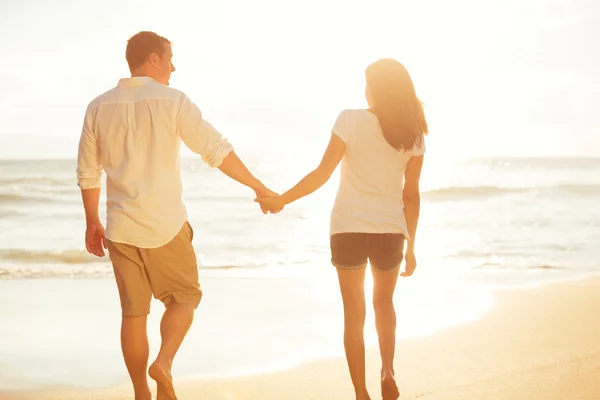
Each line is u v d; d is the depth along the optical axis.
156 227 2.97
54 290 7.52
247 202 23.33
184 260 3.07
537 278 8.12
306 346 5.05
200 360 4.68
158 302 6.71
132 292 3.02
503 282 7.79
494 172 54.06
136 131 2.95
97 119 2.99
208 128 3.01
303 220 18.12
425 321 5.71
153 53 3.09
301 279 8.20
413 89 3.21
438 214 19.31
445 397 3.64
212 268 9.60
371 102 3.27
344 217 3.23
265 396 3.88
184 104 2.97
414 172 3.32
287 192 3.28
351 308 3.27
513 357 4.50
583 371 4.00
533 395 3.58
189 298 3.12
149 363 4.62
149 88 2.98
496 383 3.84
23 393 4.01
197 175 39.56
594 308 6.15
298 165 67.06
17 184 31.77
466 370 4.23
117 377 4.34
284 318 6.00
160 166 2.97
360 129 3.21
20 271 9.28
